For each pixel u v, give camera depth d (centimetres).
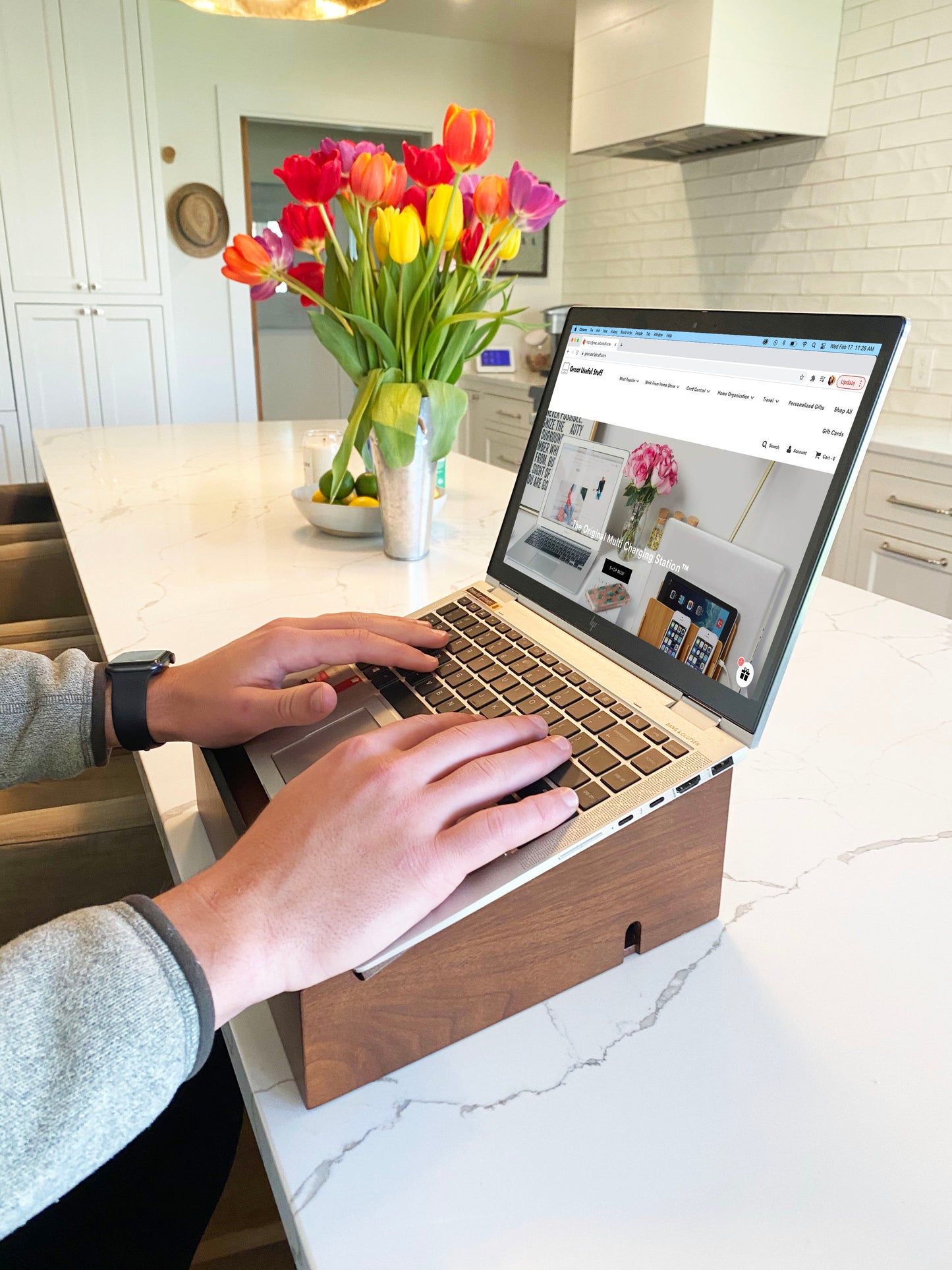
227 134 444
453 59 478
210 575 133
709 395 61
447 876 44
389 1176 42
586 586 68
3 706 67
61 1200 66
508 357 480
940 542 245
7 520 251
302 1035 44
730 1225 39
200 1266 83
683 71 299
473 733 51
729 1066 48
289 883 43
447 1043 49
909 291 299
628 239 441
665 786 50
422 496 138
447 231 124
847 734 85
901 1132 44
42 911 94
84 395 415
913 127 288
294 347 665
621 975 54
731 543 57
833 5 303
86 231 397
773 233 350
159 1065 37
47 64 376
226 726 65
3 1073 35
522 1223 40
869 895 62
